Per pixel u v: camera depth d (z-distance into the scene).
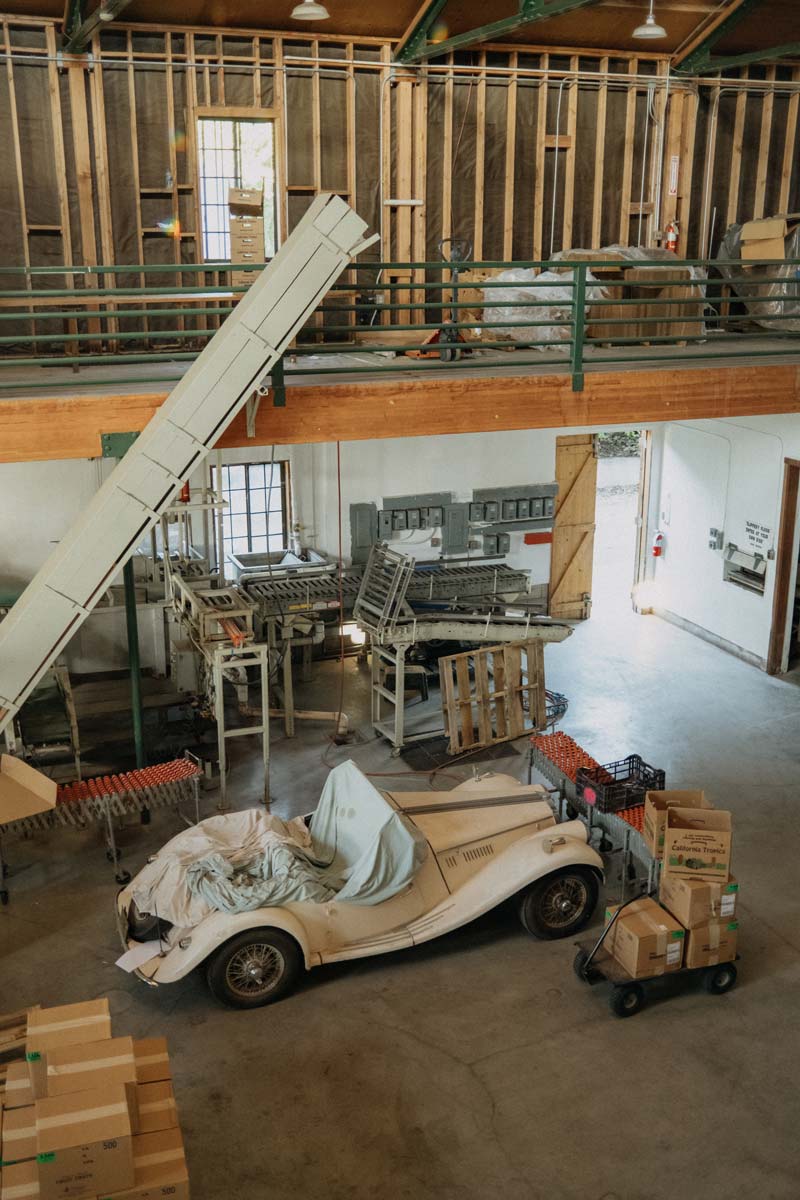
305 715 11.52
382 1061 6.66
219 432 7.61
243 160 12.20
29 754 9.90
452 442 13.88
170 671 11.62
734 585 13.67
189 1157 5.89
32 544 11.97
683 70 13.34
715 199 14.15
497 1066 6.61
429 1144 6.00
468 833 7.96
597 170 13.35
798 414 12.13
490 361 9.50
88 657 11.46
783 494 12.51
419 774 10.55
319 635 11.99
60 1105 4.44
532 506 14.46
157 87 11.53
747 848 9.19
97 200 11.58
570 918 7.99
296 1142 6.01
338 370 8.92
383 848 7.23
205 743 11.06
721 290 13.21
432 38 12.23
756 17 12.86
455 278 11.30
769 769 10.68
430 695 12.56
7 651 7.52
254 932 6.99
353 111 12.24
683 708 12.17
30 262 11.59
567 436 14.52
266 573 12.71
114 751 10.59
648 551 15.34
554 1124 6.14
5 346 11.73
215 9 11.22
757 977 7.53
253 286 8.02
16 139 11.03
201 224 11.99
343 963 7.68
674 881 7.15
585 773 8.48
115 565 7.61
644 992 7.12
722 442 13.52
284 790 10.16
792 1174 5.79
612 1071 6.57
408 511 13.85
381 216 12.79
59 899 8.45
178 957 6.96
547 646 14.19
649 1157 5.90
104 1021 5.04
